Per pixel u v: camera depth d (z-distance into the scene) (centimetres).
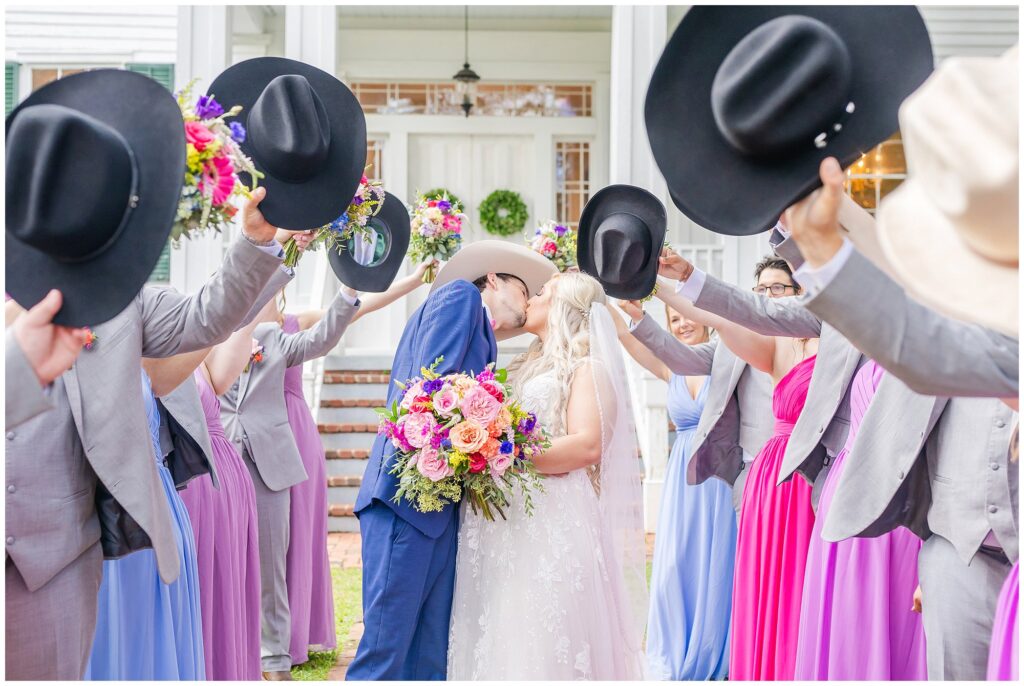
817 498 319
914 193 162
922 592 257
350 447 890
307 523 471
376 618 268
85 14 1013
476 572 279
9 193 183
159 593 297
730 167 174
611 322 302
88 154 183
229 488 383
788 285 399
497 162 1163
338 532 829
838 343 312
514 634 267
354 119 276
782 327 315
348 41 1153
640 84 848
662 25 848
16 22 1010
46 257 190
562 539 274
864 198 945
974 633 241
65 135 182
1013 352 154
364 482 285
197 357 290
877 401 271
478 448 256
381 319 1095
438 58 1159
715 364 406
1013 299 143
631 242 318
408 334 303
